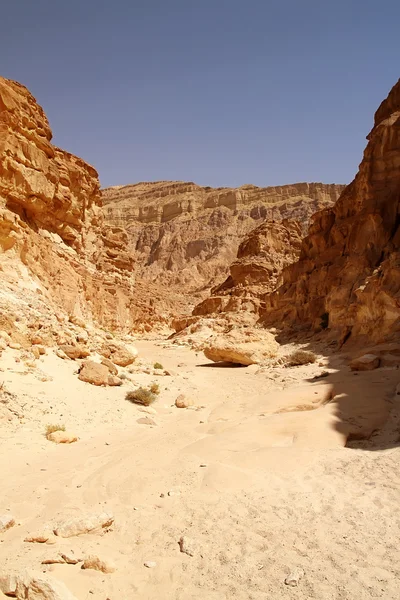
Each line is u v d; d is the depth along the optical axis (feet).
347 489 22.34
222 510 20.56
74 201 110.52
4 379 39.45
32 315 58.39
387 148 108.99
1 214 72.38
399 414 33.40
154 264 440.04
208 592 14.71
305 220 438.81
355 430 31.27
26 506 21.39
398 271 73.31
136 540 18.37
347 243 114.32
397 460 25.52
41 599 13.62
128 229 507.71
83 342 59.41
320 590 14.46
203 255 428.56
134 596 14.70
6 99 78.18
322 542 17.38
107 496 22.68
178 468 25.82
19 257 75.77
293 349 91.40
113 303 128.57
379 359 55.16
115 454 29.12
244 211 487.61
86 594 14.71
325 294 114.11
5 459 27.32
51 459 28.09
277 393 44.52
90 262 120.67
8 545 17.58
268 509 20.49
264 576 15.40
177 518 20.02
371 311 77.41
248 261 188.96
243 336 85.81
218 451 28.27
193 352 106.63
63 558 16.46
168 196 561.02
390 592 14.21
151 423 38.22
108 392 45.91
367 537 17.60
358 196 114.52
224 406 42.86
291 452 27.61
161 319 208.33
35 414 35.70
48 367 47.01
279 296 134.51
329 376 53.42
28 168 80.79
